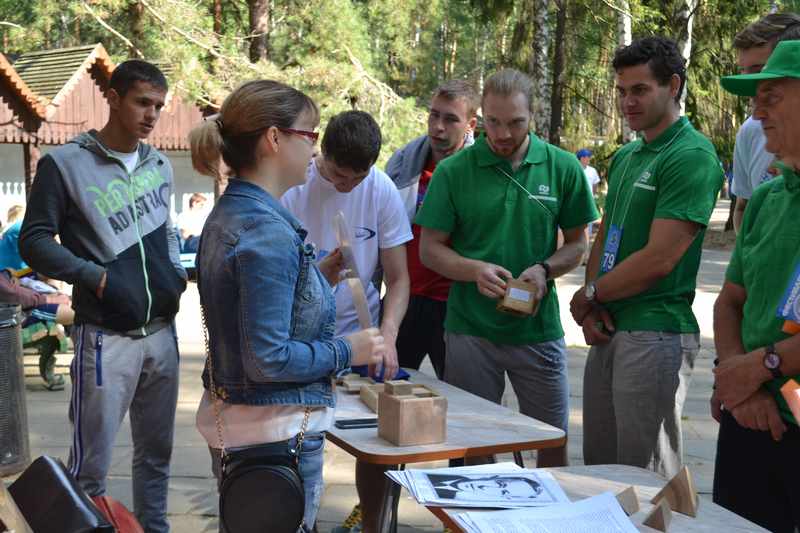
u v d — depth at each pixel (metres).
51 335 6.99
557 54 21.47
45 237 3.47
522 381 3.93
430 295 4.55
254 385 2.45
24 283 7.39
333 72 16.05
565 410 3.97
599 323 3.53
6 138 14.44
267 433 2.48
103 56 15.63
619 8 16.14
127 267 3.58
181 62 15.13
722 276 15.02
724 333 3.02
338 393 3.45
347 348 2.52
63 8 19.69
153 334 3.68
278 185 2.52
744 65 3.37
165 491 3.81
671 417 3.43
